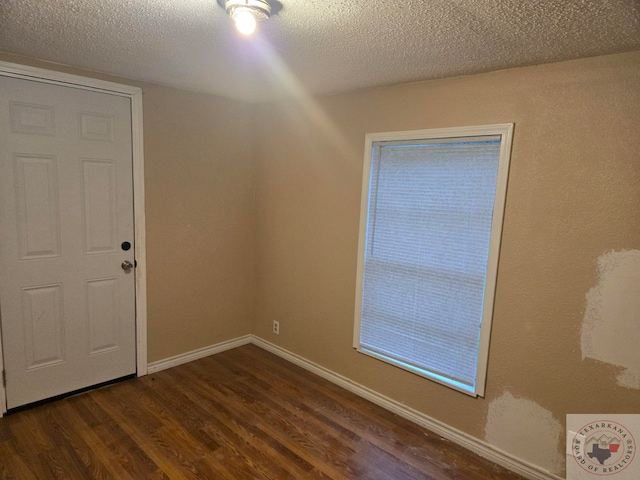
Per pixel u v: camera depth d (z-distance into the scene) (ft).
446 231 7.44
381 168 8.28
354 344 9.10
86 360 8.69
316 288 9.86
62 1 4.64
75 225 8.18
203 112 9.80
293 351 10.64
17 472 6.30
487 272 6.94
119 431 7.43
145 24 5.31
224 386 9.29
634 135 5.49
